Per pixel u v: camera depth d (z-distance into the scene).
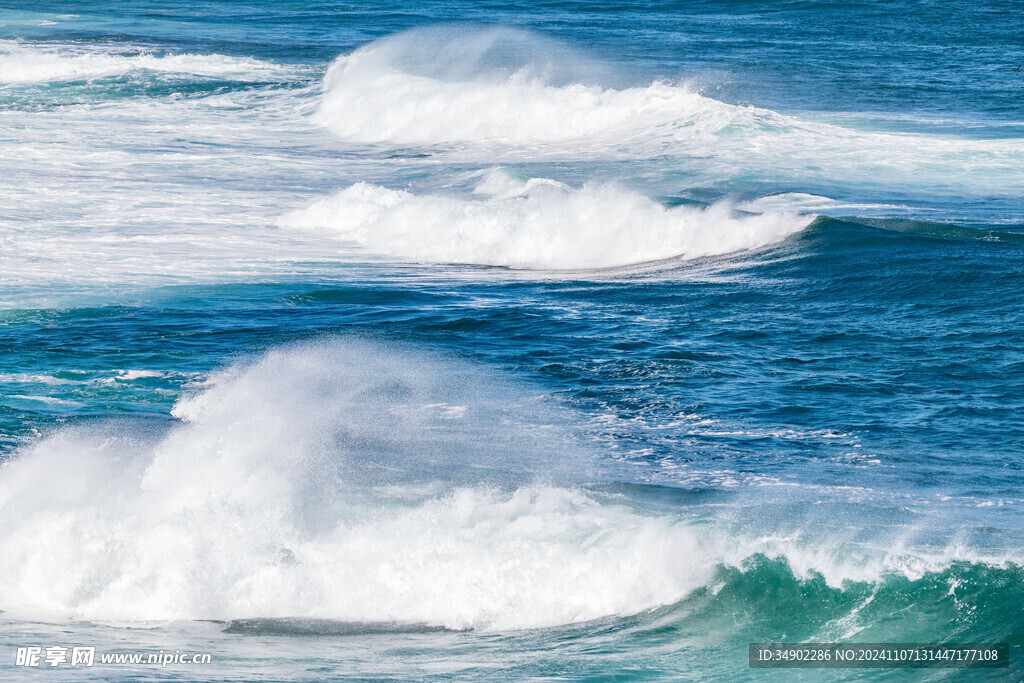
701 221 79.69
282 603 31.53
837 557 30.83
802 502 36.44
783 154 108.25
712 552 31.38
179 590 31.78
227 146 114.75
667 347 55.91
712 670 26.91
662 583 30.88
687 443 43.22
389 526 34.00
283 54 170.25
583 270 74.81
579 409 47.38
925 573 29.94
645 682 26.42
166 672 26.48
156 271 69.50
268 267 71.88
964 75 164.62
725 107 123.19
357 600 31.45
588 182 99.06
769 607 29.67
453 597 31.16
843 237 76.06
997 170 102.06
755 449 42.53
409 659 27.84
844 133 117.81
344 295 65.88
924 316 60.56
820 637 28.27
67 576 32.59
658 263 75.81
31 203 85.31
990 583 29.23
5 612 31.45
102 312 60.81
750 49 184.88
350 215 83.81
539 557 31.77
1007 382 49.78
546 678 26.52
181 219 83.44
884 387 49.56
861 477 39.28
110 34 186.88
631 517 34.44
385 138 125.00
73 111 129.25
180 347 55.25
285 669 26.91
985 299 63.06
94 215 83.00
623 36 195.12
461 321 60.56
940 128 123.81
